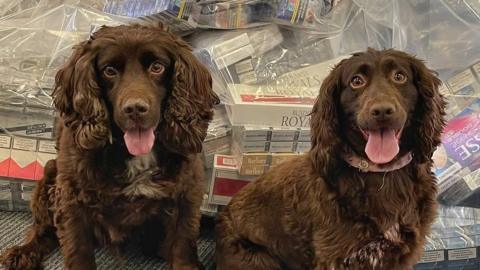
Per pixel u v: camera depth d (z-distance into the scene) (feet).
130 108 2.63
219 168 3.74
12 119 3.95
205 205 3.89
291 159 3.26
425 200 2.93
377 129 2.64
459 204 3.76
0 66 4.04
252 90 3.85
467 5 4.00
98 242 3.30
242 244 3.29
